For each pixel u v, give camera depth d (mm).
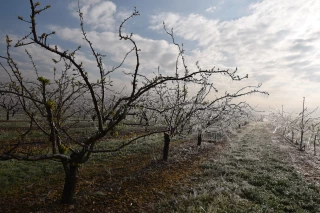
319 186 10750
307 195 9344
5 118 39375
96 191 8695
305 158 18375
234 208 7492
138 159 14250
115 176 10711
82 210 7098
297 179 11789
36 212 6781
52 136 6469
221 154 17203
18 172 10586
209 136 27141
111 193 8633
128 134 25391
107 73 6555
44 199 7797
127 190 9031
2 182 9289
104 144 17922
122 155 15062
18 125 28922
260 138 30031
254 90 8656
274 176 11750
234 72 6164
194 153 17234
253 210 7441
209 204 7566
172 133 12086
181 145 20375
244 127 47781
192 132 19578
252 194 8906
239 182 10352
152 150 17047
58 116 6719
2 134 21250
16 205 7348
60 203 7387
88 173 10977
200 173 11875
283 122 37000
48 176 10453
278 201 8547
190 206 7410
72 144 15352
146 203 7953
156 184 9922
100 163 12914
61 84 6707
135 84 6457
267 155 17875
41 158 5730
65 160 6629
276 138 32062
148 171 11766
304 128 25781
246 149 20031
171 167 12898
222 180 10570
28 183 9508
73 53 5266
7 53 5320
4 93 5570
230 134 30391
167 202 7934
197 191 8945
